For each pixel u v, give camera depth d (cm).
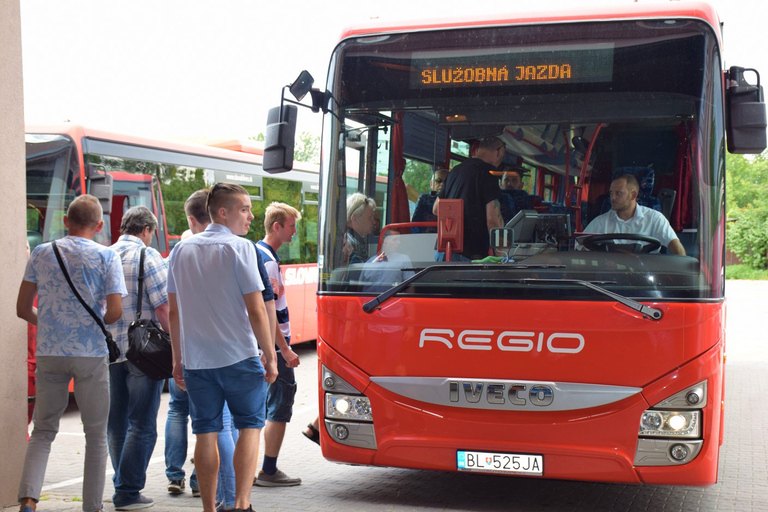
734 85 564
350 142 621
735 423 999
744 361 1652
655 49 574
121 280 584
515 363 561
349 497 657
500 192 588
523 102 593
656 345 539
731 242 5847
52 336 569
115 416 634
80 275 571
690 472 537
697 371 537
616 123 574
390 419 586
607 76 580
